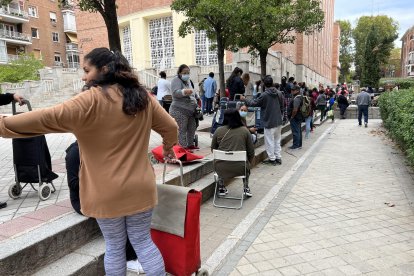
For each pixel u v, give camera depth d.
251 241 3.97
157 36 27.05
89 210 2.20
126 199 2.18
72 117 1.95
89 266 3.02
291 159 8.49
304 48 33.94
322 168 7.48
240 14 9.68
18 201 3.95
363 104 15.28
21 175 4.02
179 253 2.70
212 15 9.84
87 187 2.21
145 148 2.31
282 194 5.69
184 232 2.66
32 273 2.81
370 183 6.21
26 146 3.92
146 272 2.41
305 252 3.68
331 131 13.98
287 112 10.57
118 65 2.19
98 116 2.05
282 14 11.84
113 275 2.35
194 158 5.73
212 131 8.67
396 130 8.23
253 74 19.23
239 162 5.10
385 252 3.64
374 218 4.57
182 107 6.50
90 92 2.06
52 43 44.91
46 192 4.03
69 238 3.17
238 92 9.09
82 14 31.02
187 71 6.43
